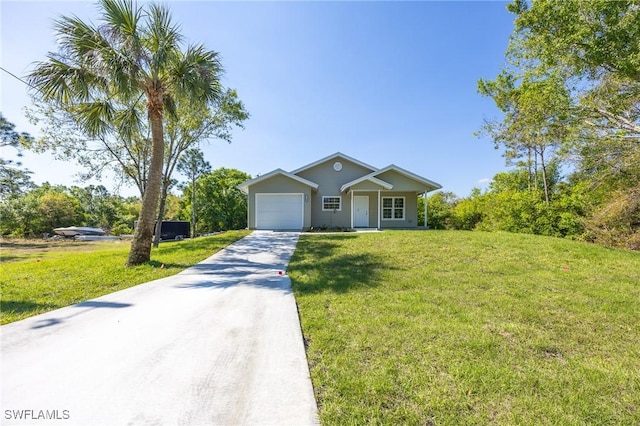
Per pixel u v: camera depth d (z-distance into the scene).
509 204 16.02
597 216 11.54
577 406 2.01
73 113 9.33
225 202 32.62
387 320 3.50
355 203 16.75
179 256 8.34
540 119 11.06
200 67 7.36
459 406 1.98
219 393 2.09
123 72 6.46
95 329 3.28
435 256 7.55
